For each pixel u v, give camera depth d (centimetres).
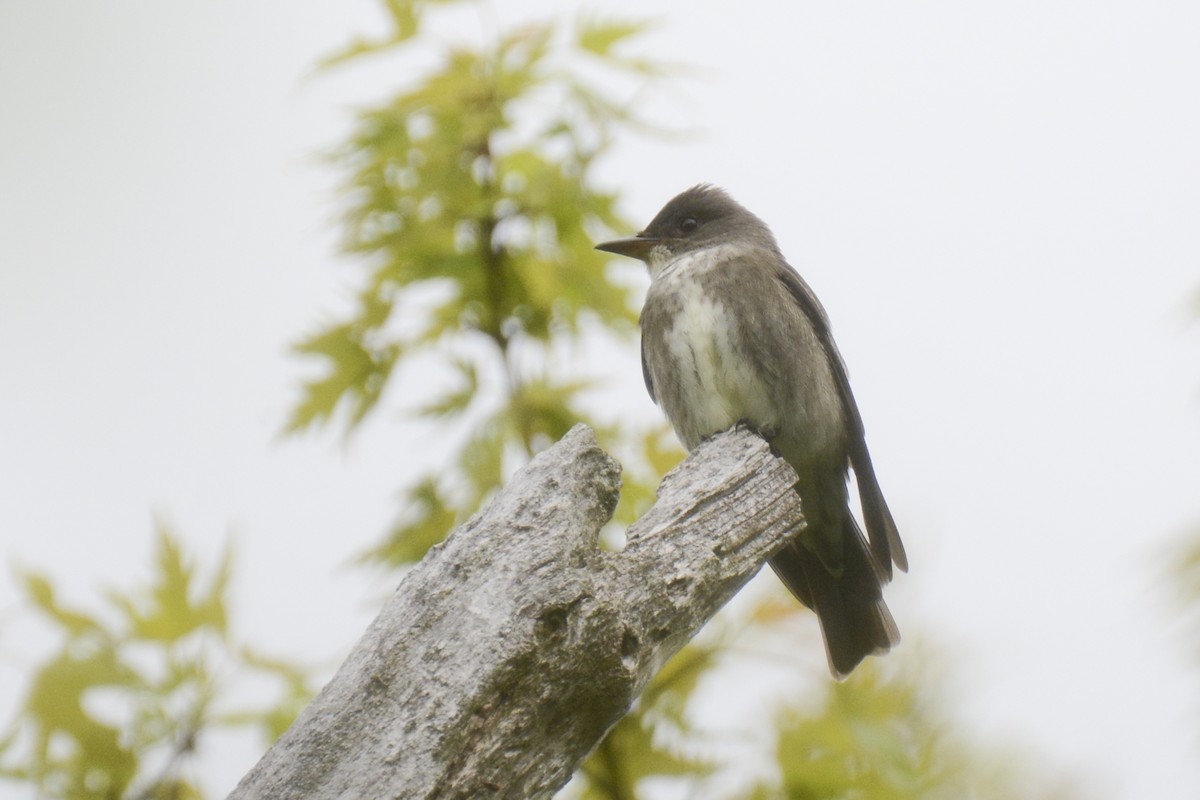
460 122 834
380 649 459
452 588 467
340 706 451
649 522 529
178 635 689
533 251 836
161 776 666
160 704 677
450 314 828
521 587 464
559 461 490
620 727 678
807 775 657
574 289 830
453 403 802
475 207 821
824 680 688
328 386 821
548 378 799
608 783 671
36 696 669
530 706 459
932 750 662
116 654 683
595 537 493
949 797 654
